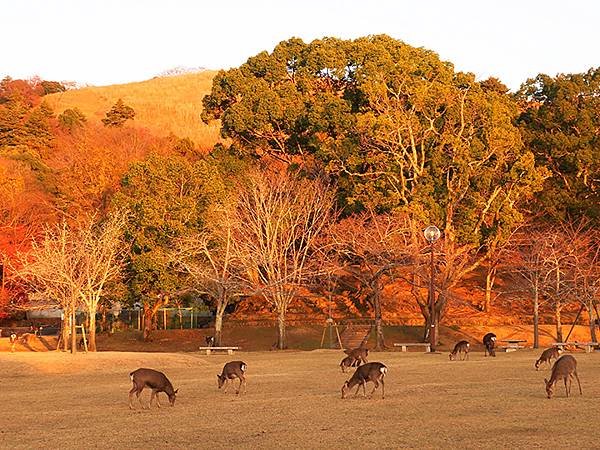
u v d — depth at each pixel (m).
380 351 45.59
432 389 23.03
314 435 15.77
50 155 100.56
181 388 24.89
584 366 31.08
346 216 57.03
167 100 151.50
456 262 55.31
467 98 52.19
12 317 64.69
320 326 56.62
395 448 14.22
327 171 55.12
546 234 51.06
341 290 64.38
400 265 47.22
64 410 20.38
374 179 54.81
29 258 54.88
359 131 53.00
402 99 55.84
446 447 14.17
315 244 52.12
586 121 61.78
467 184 51.19
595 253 54.22
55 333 59.88
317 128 58.97
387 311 60.78
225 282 47.22
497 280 65.94
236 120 62.59
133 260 52.34
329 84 65.00
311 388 24.41
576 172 62.28
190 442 15.34
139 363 34.59
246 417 18.39
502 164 52.97
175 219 53.16
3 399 23.12
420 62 58.62
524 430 15.73
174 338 55.91
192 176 54.09
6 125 104.00
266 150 64.81
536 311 46.81
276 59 66.38
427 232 44.22
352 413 18.59
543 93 68.38
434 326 44.22
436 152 51.84
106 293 51.16
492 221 55.72
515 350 43.44
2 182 66.69
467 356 37.00
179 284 52.88
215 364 35.47
